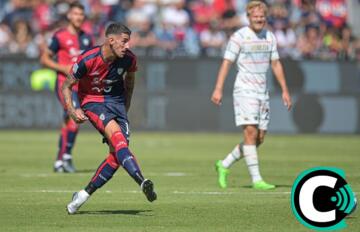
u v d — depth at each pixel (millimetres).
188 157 54469
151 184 25547
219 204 30859
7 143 64812
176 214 28312
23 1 86125
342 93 77250
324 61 76875
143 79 75562
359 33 91812
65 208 29672
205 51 85938
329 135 77125
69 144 44344
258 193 34469
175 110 76188
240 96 36062
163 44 84688
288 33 87938
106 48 27406
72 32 45688
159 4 87938
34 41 83562
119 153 26703
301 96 76625
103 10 86625
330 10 91250
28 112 75125
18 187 36812
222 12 88875
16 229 25266
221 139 71250
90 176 42031
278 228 25516
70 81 27750
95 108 27922
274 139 72500
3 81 74625
